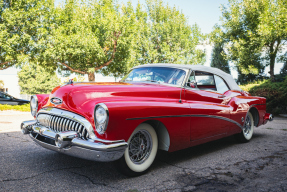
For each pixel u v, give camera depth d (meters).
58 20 19.64
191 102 3.55
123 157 2.71
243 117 4.57
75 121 2.62
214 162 3.52
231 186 2.62
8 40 16.80
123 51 19.80
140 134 2.94
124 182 2.69
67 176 2.82
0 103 14.37
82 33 18.58
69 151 2.62
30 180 2.67
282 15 16.89
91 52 18.69
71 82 3.21
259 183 2.71
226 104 4.21
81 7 20.80
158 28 26.92
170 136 3.13
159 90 3.28
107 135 2.47
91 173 2.95
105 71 23.08
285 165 3.39
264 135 5.77
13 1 18.11
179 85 3.55
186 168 3.23
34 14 17.92
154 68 3.94
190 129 3.41
